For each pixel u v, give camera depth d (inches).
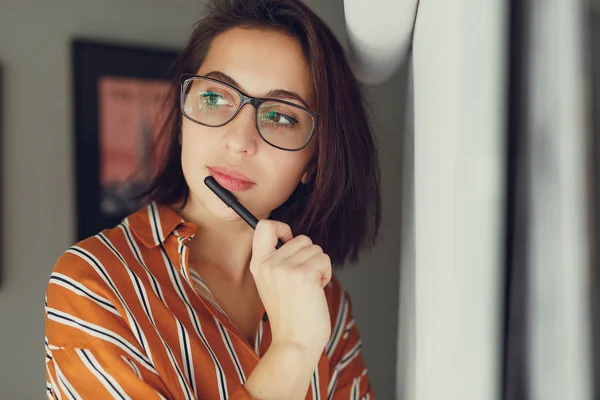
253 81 38.4
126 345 34.2
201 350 37.2
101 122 67.6
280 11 40.1
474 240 24.5
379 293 71.7
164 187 44.1
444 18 25.8
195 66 42.3
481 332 24.7
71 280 34.8
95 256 36.1
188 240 39.1
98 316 34.0
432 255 28.8
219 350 38.3
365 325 71.4
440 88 26.7
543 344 22.5
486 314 24.6
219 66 39.2
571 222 21.1
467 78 24.3
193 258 41.4
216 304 39.4
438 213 27.4
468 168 24.5
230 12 40.4
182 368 36.4
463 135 24.6
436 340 28.0
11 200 65.3
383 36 35.6
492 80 23.8
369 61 39.6
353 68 44.6
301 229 44.1
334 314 48.9
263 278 34.2
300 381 32.9
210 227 41.6
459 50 24.5
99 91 67.4
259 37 39.3
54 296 35.0
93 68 67.0
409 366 41.5
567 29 20.9
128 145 68.7
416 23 33.5
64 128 67.2
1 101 64.3
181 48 72.1
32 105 65.8
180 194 44.0
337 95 41.8
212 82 38.5
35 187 66.3
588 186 20.7
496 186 23.9
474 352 24.9
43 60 66.1
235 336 39.0
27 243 66.2
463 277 24.9
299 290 33.3
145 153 69.3
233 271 42.6
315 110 41.3
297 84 39.9
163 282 38.2
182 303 38.1
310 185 45.6
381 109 67.9
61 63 66.8
